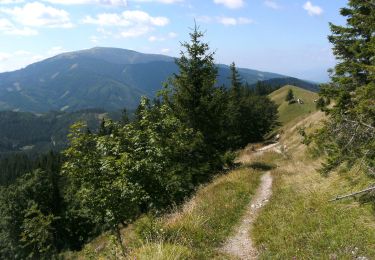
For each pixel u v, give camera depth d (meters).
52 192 59.56
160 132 12.10
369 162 9.84
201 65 23.09
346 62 15.03
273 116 107.00
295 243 9.41
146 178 10.46
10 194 56.22
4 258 56.12
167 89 22.62
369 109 9.08
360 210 9.75
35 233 46.03
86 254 12.78
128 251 9.77
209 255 9.59
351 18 14.30
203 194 16.80
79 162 10.26
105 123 11.25
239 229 12.00
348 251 8.03
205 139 22.38
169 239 9.59
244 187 17.25
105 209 10.08
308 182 15.68
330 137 14.49
